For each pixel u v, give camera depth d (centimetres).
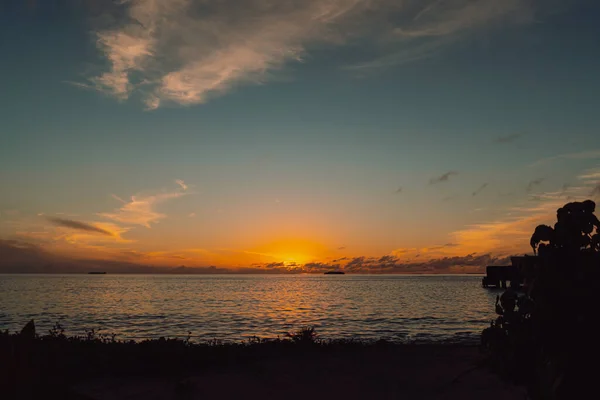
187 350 1247
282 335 2448
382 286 13675
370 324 3014
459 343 1847
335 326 2908
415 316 3634
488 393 828
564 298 485
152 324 3070
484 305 5041
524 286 528
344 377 1012
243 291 9650
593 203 515
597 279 481
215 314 3934
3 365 586
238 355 1270
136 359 1121
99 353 1165
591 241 506
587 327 474
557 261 504
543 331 495
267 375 1033
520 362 534
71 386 877
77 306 4988
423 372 1040
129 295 7625
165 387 927
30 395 597
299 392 897
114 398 838
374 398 848
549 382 475
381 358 1238
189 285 14225
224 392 895
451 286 13450
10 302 5653
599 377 462
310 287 12694
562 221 514
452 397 819
